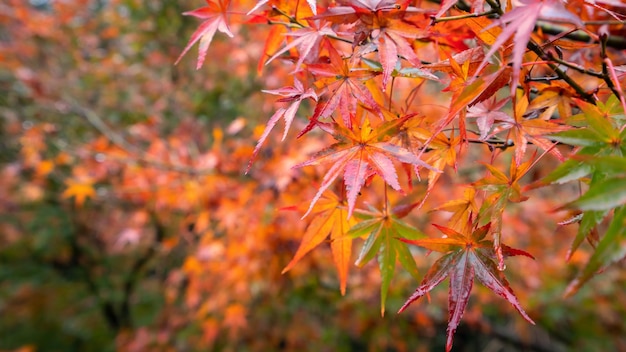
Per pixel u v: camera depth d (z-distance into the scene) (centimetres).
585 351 443
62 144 359
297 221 240
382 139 83
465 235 84
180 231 373
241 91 416
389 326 390
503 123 90
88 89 526
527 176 296
